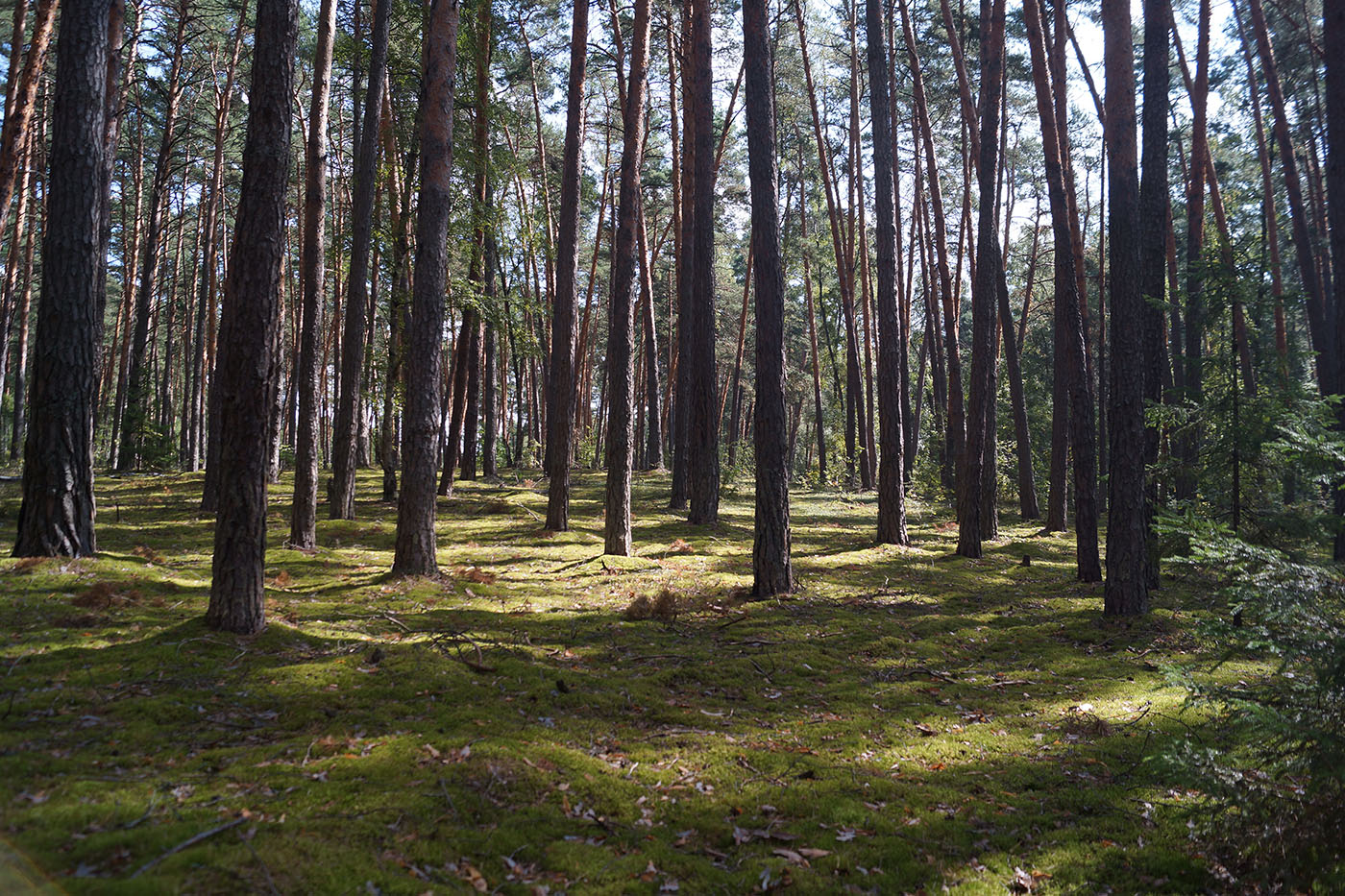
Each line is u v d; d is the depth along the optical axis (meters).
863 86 29.06
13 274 23.67
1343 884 3.44
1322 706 3.68
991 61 15.27
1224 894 3.71
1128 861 3.96
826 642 8.29
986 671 7.59
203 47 24.09
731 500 21.73
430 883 3.29
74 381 8.42
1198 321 10.89
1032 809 4.55
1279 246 23.02
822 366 44.03
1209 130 24.22
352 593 9.16
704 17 16.81
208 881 3.00
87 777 3.85
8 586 7.17
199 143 29.00
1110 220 9.77
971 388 15.02
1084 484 12.55
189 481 21.77
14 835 3.15
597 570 12.05
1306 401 9.26
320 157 13.96
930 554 14.87
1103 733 5.86
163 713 4.87
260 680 5.61
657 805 4.36
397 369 18.20
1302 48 20.42
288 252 29.16
